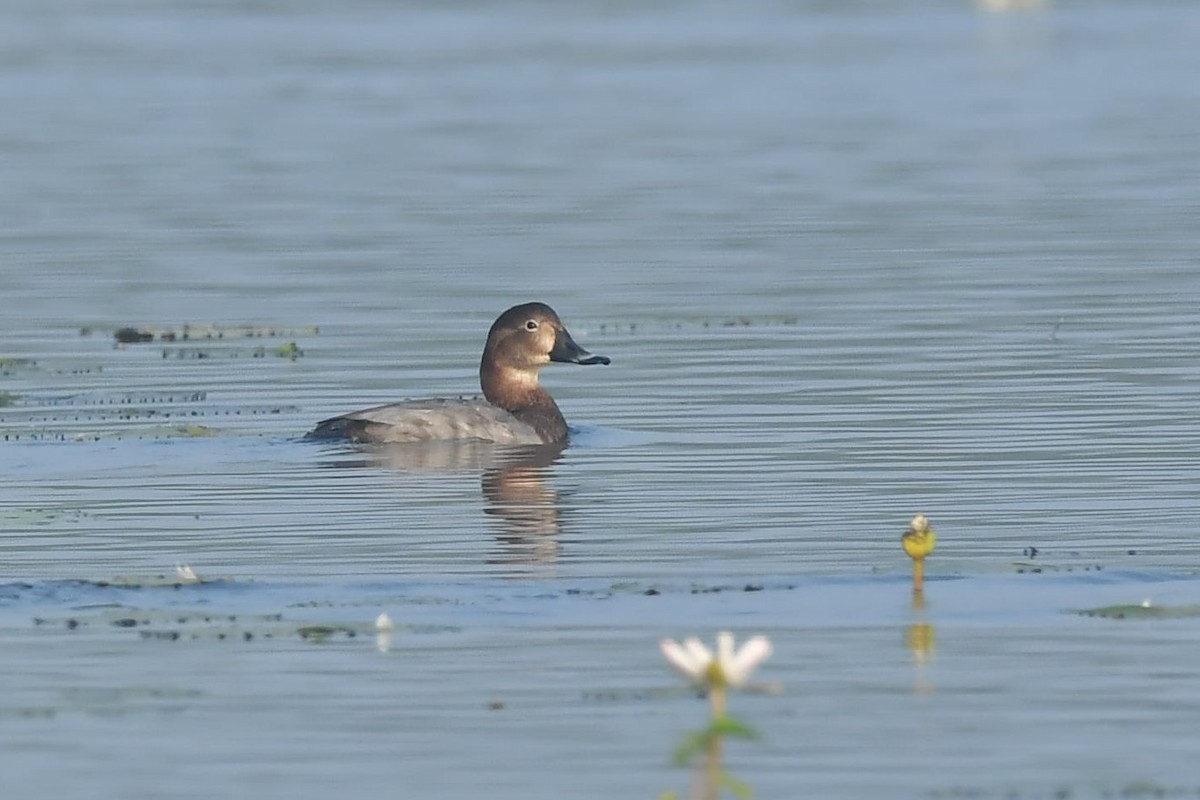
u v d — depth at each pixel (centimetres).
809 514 1894
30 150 5128
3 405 2461
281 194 4366
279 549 1784
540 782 1228
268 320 3034
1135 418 2297
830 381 2548
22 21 8719
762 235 3800
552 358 2344
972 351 2712
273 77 6812
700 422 2338
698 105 6053
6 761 1267
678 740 1295
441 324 2984
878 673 1420
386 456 2172
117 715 1346
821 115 5812
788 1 9662
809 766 1251
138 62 7262
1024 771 1236
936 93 6344
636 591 1623
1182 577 1656
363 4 9412
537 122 5666
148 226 3953
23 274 3462
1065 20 8862
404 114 5862
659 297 3192
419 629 1523
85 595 1631
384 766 1256
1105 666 1429
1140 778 1223
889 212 4053
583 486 2030
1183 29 8338
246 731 1316
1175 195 4184
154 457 2166
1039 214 3988
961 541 1788
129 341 2889
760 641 1014
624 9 9275
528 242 3753
